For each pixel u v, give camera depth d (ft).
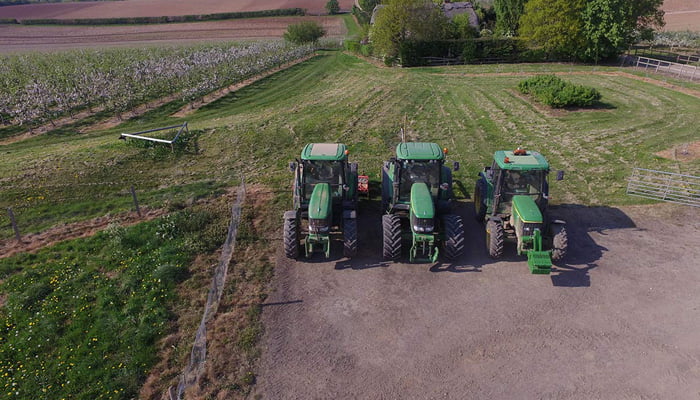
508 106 88.22
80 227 44.93
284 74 133.69
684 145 63.72
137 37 233.14
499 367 28.19
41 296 34.50
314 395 26.50
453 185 54.29
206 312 32.17
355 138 71.92
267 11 288.92
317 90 111.24
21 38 232.53
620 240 41.81
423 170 39.04
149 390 26.76
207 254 40.34
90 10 322.34
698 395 25.98
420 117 82.84
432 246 38.70
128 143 66.18
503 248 40.14
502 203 39.04
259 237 43.11
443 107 89.35
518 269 37.50
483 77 118.01
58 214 47.98
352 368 28.35
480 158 62.39
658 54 141.49
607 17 119.34
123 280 36.27
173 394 26.40
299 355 29.35
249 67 127.85
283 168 60.59
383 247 37.83
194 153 66.08
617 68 120.37
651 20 129.90
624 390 26.43
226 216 46.91
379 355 29.30
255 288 35.70
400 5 132.36
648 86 98.68
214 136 72.49
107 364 28.43
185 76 112.88
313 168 40.04
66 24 272.51
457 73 124.67
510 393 26.40
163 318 32.30
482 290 35.06
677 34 176.55
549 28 123.65
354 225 38.09
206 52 147.74
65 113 89.45
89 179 55.93
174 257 39.19
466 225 44.98
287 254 37.86
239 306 33.71
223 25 266.98
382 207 44.62
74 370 27.91
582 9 122.93
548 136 70.49
